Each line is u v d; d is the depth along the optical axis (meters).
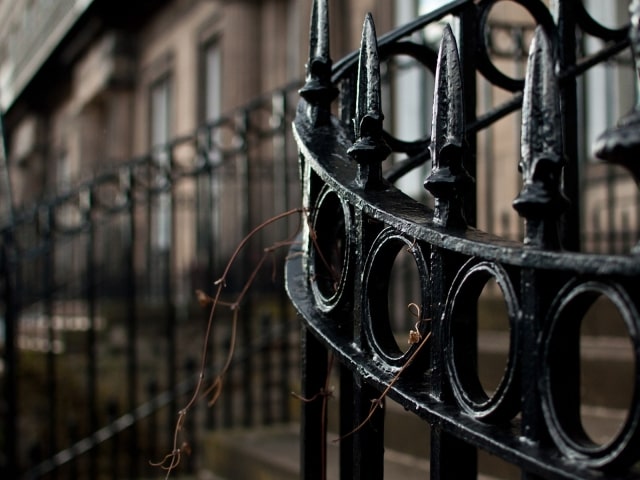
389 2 8.20
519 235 5.81
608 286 0.93
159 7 14.23
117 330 7.21
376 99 1.47
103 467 4.98
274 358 5.68
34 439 5.50
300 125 1.75
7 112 21.50
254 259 8.63
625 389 2.97
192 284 8.80
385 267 1.40
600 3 5.82
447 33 1.29
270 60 11.00
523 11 5.40
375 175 1.47
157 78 14.37
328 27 1.76
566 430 1.00
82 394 6.03
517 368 1.06
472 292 1.18
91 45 16.36
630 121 0.94
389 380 1.32
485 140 5.86
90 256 5.12
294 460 3.44
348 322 1.52
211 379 5.01
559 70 2.09
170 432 4.63
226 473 3.88
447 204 1.25
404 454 3.31
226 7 11.33
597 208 5.23
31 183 21.41
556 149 1.06
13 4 22.27
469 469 1.27
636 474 0.91
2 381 6.09
